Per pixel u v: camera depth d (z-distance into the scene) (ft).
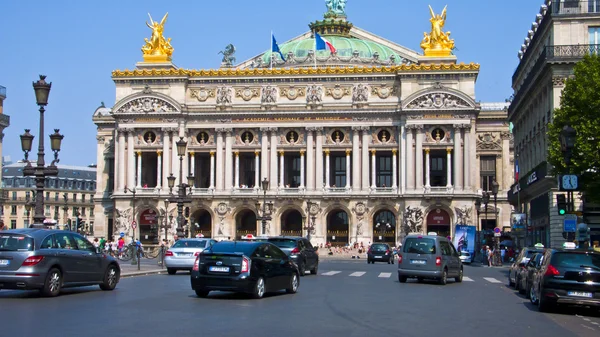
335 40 528.22
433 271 177.37
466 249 377.09
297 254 203.72
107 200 517.14
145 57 482.69
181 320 96.73
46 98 164.76
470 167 447.42
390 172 481.05
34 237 122.21
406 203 450.71
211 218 468.75
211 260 125.29
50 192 631.15
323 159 465.47
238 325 93.20
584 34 283.38
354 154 458.91
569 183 161.48
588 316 116.67
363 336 87.04
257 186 465.06
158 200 462.19
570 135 154.81
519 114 397.80
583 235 176.14
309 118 461.78
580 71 217.56
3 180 620.90
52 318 95.86
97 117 522.88
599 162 205.26
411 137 451.94
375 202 456.04
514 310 120.26
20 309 104.88
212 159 469.16
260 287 127.13
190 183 302.86
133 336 82.79
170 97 466.29
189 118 469.98
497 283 191.42
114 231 465.47
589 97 208.85
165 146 465.47
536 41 329.11
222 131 467.93
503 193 505.25
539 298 119.55
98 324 91.25
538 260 138.82
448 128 452.35
